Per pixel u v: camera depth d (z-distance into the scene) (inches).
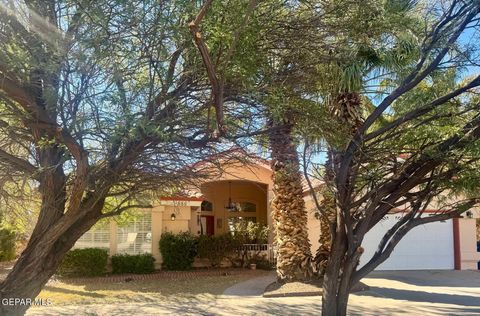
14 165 238.5
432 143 246.1
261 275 735.7
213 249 799.1
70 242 247.6
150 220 778.2
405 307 472.7
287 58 227.6
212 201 999.6
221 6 190.2
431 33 267.7
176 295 546.6
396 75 307.4
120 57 201.6
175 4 189.3
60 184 242.7
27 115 214.7
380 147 253.4
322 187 314.8
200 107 213.5
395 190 251.4
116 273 729.6
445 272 756.0
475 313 444.8
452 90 271.4
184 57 206.4
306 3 223.1
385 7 245.1
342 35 235.1
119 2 187.6
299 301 504.1
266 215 1008.9
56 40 198.7
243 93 209.9
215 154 221.5
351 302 497.4
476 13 254.1
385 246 271.7
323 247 585.6
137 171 224.8
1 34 204.4
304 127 232.4
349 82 264.4
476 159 235.6
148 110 206.7
